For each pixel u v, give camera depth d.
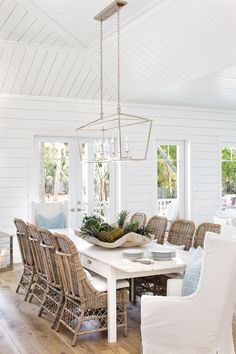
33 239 5.02
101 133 8.62
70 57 7.35
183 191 9.62
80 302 4.14
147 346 3.59
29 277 5.64
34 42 6.83
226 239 3.26
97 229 4.97
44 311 5.06
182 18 5.55
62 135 8.29
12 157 7.91
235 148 10.25
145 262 4.16
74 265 4.05
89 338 4.27
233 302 3.48
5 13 5.84
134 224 5.03
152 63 6.91
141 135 9.01
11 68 7.31
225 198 10.15
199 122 9.66
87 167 8.60
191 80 7.09
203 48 6.00
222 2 5.00
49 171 8.28
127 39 6.49
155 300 3.52
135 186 8.95
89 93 8.31
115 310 4.17
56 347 4.04
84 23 6.09
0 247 7.25
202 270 3.38
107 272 4.20
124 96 8.43
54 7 5.61
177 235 5.27
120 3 4.97
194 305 3.42
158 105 9.18
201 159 9.71
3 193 7.86
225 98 8.66
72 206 8.47
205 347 3.45
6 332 4.41
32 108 8.05
